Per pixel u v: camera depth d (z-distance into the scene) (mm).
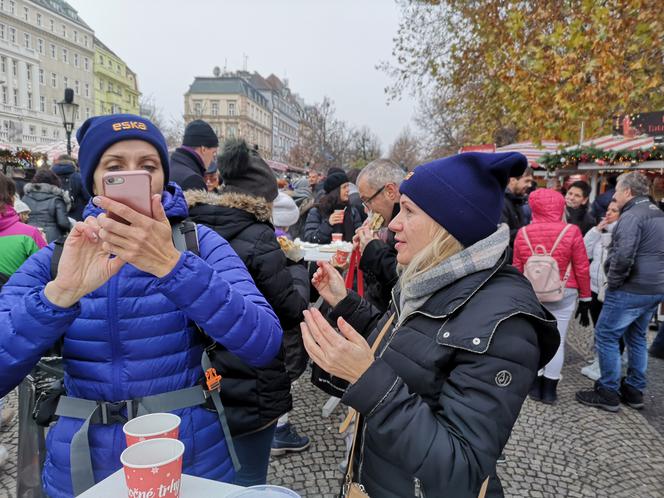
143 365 1172
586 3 6312
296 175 34812
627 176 3506
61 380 1256
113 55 61531
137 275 1163
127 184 878
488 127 11375
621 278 3346
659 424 3344
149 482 822
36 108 48156
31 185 5742
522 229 3588
